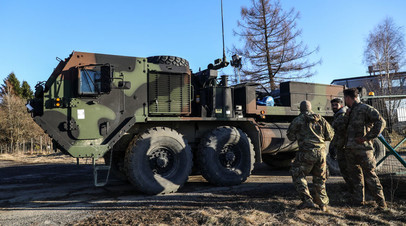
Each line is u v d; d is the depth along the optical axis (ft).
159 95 17.71
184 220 10.91
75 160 40.65
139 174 15.85
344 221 10.54
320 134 12.26
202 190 17.33
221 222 10.55
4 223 11.53
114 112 16.30
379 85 65.10
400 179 16.83
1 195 17.28
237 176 18.88
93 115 15.78
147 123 17.99
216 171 18.22
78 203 14.73
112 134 16.15
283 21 54.49
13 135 82.23
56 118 15.07
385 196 13.78
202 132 19.76
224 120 19.54
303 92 23.93
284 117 24.56
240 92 21.42
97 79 15.96
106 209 13.26
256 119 22.53
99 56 16.31
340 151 14.29
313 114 12.40
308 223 10.31
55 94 15.17
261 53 54.44
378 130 11.84
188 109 18.67
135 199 15.28
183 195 15.97
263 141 21.24
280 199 13.87
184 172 17.30
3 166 37.11
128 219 11.41
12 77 148.66
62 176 25.41
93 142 15.67
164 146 17.06
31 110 15.05
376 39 75.05
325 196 12.10
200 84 21.01
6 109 85.61
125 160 16.16
